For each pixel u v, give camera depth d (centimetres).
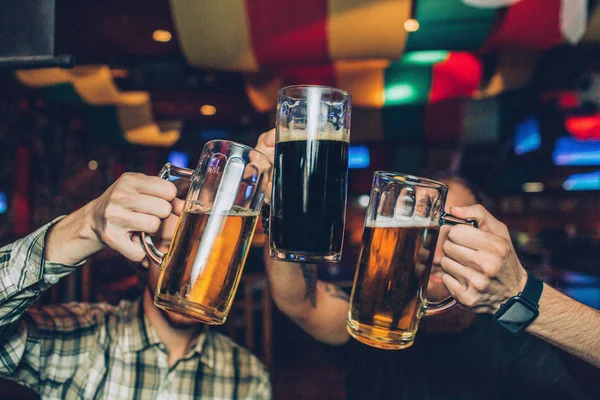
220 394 132
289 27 300
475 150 654
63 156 544
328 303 159
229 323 358
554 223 834
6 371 112
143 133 544
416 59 401
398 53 320
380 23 296
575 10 283
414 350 149
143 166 638
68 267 91
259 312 416
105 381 127
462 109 503
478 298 86
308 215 78
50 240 90
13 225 479
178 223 80
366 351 155
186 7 298
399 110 510
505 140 587
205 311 77
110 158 607
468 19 291
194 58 331
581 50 389
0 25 106
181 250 77
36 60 104
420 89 436
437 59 402
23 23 106
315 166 79
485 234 84
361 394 155
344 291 175
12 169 484
